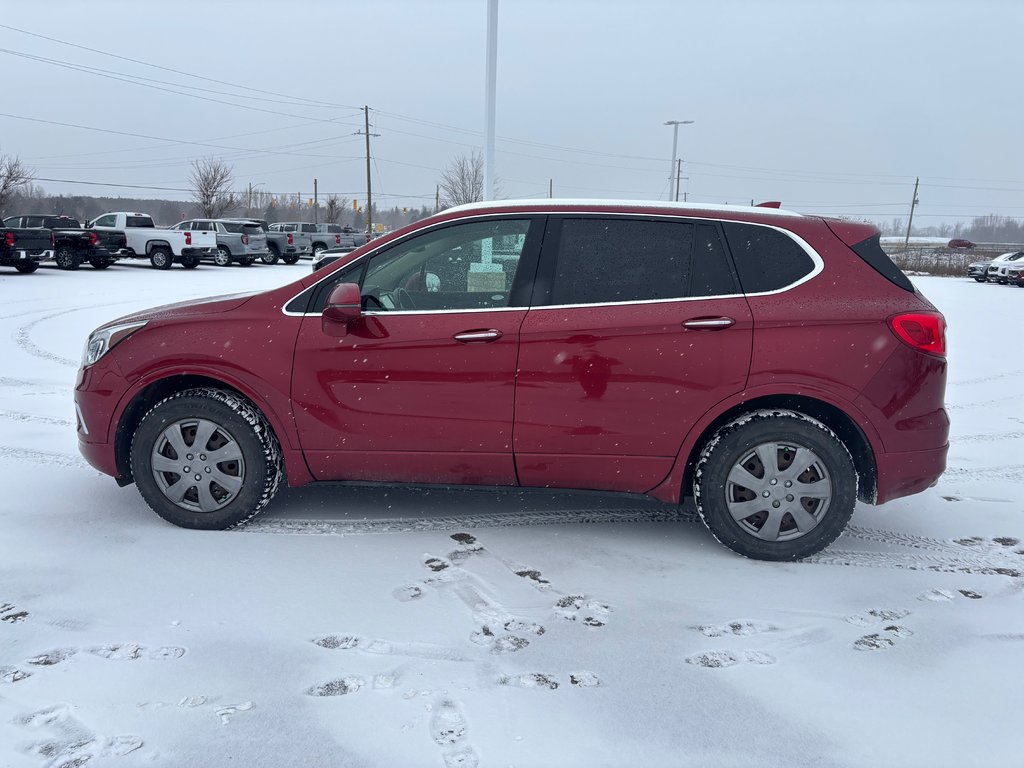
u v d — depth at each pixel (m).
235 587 3.44
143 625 3.09
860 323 3.67
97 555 3.74
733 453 3.73
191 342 3.97
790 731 2.50
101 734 2.41
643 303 3.76
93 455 4.14
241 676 2.75
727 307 3.71
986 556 3.96
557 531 4.19
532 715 2.56
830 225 3.87
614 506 4.61
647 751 2.39
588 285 3.81
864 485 3.91
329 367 3.88
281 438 3.98
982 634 3.15
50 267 26.69
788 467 3.74
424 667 2.84
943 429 3.75
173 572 3.57
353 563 3.72
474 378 3.80
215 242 28.50
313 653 2.91
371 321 3.87
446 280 3.91
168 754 2.33
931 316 3.71
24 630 3.03
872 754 2.39
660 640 3.07
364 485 4.06
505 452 3.87
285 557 3.77
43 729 2.43
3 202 46.03
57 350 9.95
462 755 2.35
